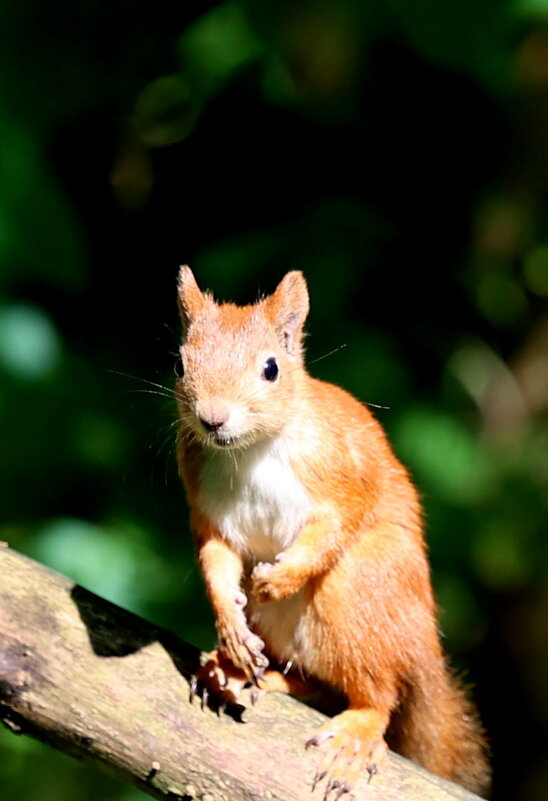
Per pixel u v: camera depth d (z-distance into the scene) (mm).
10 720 7379
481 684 14492
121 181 14711
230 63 13250
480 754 9297
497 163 14375
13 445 12484
